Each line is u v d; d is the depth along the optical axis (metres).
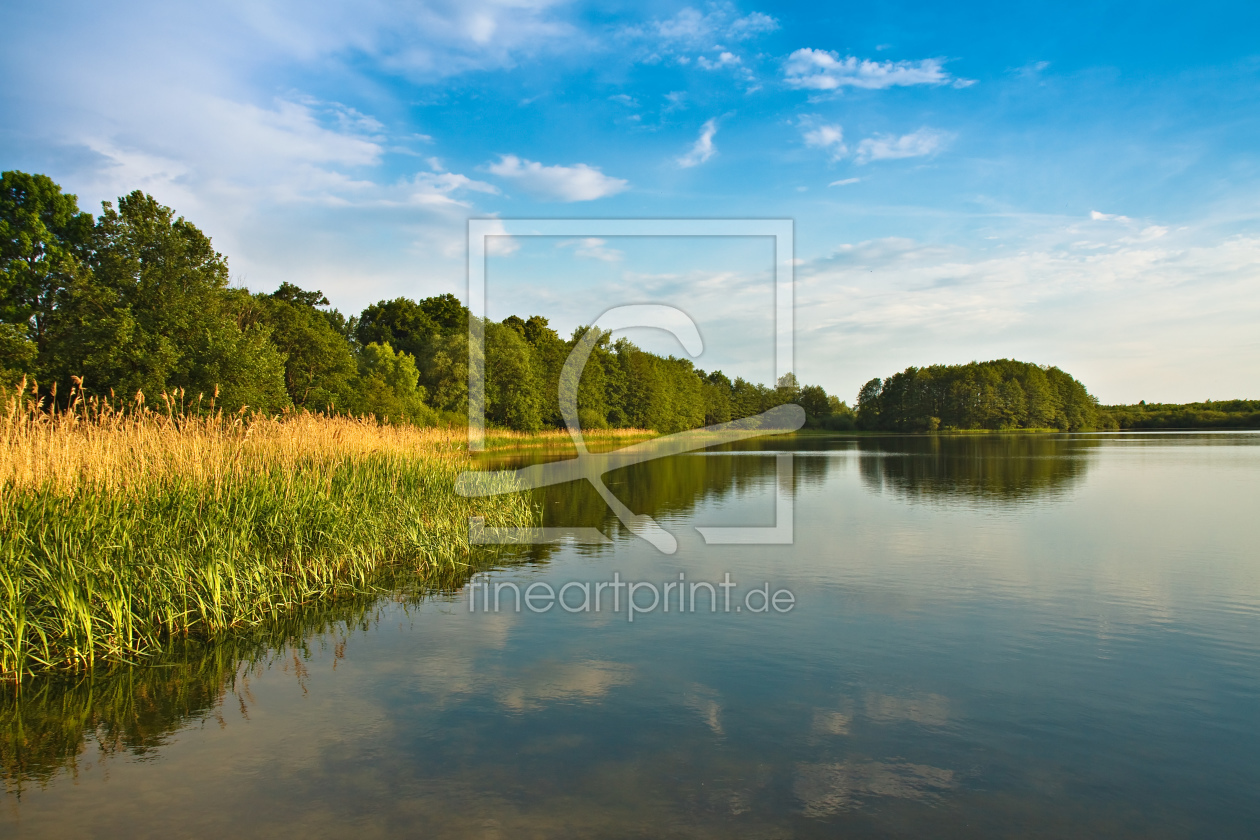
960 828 4.64
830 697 6.69
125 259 24.64
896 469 33.12
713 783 5.19
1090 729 6.04
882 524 16.47
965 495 22.27
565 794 5.05
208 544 9.34
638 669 7.41
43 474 9.39
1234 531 15.29
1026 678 7.13
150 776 5.31
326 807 4.89
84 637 7.51
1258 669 7.32
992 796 5.02
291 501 11.16
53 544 8.08
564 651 7.95
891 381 118.88
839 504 20.09
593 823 4.70
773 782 5.21
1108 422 126.19
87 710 6.43
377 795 5.04
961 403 112.12
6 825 4.68
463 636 8.47
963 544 13.98
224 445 12.82
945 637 8.36
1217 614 9.20
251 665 7.53
